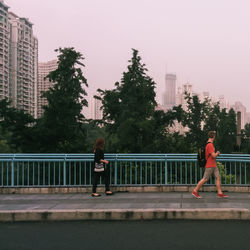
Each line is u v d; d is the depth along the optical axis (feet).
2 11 463.01
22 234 19.34
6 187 31.55
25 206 24.63
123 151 51.52
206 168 27.55
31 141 51.55
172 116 64.28
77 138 53.42
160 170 32.78
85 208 23.53
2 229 20.59
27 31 521.24
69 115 57.41
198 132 97.40
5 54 471.62
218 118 102.89
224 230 19.60
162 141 53.62
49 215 22.68
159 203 25.25
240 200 26.32
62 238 18.38
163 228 20.22
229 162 34.40
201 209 22.43
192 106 103.40
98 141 29.86
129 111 65.92
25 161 32.58
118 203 25.52
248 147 99.66
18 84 507.30
